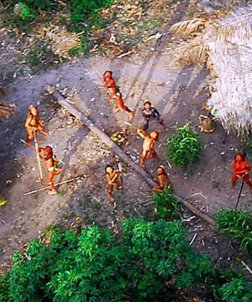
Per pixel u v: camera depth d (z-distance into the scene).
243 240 17.86
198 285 17.09
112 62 24.09
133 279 15.75
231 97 19.09
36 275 15.87
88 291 15.11
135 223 16.06
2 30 25.69
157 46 24.42
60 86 23.47
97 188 20.28
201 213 19.23
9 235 19.50
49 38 25.16
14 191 20.50
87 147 21.41
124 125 21.91
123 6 25.95
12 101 23.16
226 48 19.41
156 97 22.77
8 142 21.91
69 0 26.20
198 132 21.45
